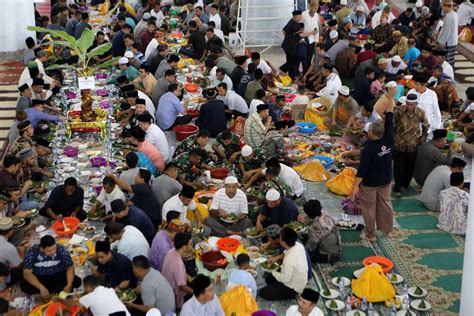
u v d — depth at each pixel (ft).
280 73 59.62
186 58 60.39
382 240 34.55
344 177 38.63
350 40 60.44
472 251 24.40
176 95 47.44
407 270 31.99
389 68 54.39
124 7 73.87
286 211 32.86
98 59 58.44
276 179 35.04
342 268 31.91
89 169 39.68
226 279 30.50
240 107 47.24
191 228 32.63
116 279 27.73
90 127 44.09
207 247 32.04
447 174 36.70
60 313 26.63
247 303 26.61
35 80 46.06
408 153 38.81
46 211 33.99
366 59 57.16
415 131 38.50
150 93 49.98
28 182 35.22
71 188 33.63
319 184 40.06
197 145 39.24
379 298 28.91
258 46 67.77
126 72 52.08
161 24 71.61
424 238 34.76
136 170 35.94
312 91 54.44
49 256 28.30
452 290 30.42
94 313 25.27
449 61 60.59
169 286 26.68
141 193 33.14
